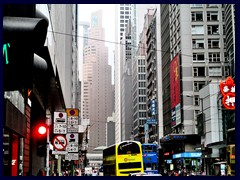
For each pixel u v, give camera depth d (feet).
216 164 160.97
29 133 71.67
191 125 247.91
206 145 199.72
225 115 195.93
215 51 256.32
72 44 259.39
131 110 600.39
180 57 257.75
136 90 492.54
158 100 332.80
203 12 258.98
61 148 56.59
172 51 282.97
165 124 306.55
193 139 246.06
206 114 216.33
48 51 64.28
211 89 211.82
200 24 258.37
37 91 80.59
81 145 193.98
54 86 90.53
